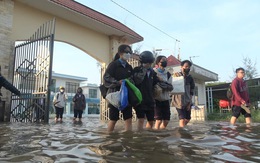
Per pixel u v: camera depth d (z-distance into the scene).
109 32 12.81
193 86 5.76
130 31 13.76
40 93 7.76
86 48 12.02
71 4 10.80
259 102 19.02
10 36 8.80
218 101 22.86
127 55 4.36
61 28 10.95
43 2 9.48
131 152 2.39
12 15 8.95
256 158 2.15
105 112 12.20
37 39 8.29
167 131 4.07
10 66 8.70
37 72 8.10
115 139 3.16
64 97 11.13
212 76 21.30
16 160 2.12
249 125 5.38
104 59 12.90
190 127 4.91
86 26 11.98
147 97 4.55
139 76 4.51
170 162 2.02
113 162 2.03
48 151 2.48
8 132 4.18
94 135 3.64
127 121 4.30
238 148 2.57
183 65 5.64
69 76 31.59
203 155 2.26
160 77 5.02
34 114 7.94
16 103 8.50
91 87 35.00
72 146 2.73
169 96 5.18
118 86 4.22
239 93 6.35
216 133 3.75
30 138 3.38
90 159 2.13
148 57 4.55
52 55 7.82
